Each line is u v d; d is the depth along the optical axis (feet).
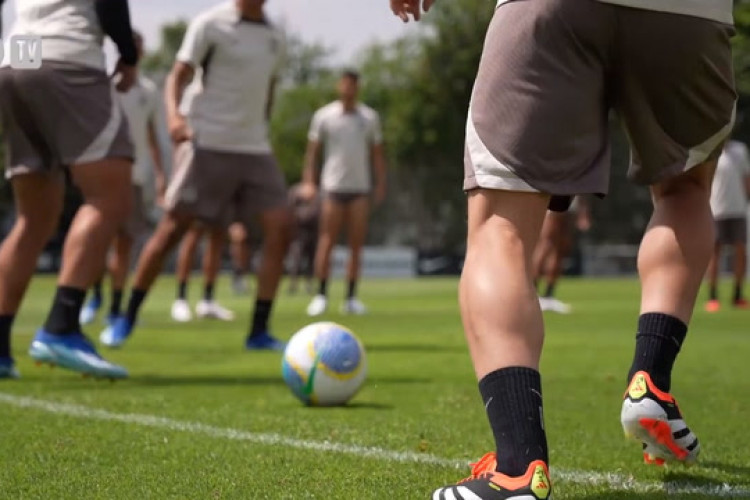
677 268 10.34
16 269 18.85
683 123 9.48
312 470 10.86
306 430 13.53
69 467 11.02
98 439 12.75
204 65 26.23
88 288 18.44
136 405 15.79
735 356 24.68
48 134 17.66
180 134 25.85
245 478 10.44
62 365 18.33
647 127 9.45
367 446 12.38
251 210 26.48
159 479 10.41
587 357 24.08
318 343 15.72
